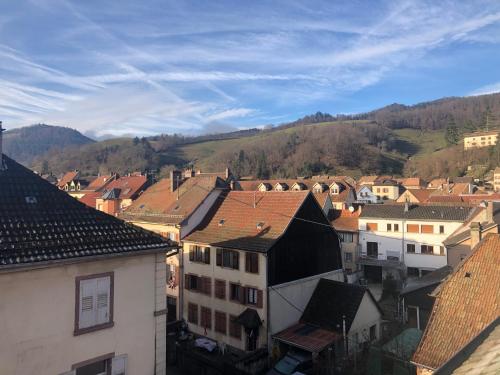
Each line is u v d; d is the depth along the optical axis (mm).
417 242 47625
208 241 28781
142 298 13836
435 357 15117
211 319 28047
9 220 12250
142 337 13781
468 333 15359
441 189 89250
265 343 24484
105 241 13219
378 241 50156
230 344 26578
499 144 123438
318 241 29375
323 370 21906
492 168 118312
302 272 27578
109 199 58625
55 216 13336
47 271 11703
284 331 25250
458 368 7488
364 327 25859
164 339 14391
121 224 14492
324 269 29641
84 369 12570
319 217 29875
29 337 11320
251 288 25797
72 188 93625
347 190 71375
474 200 60219
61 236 12594
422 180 117562
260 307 25031
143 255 13883
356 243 50812
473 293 16578
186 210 32312
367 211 52312
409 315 28875
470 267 17609
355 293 26156
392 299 38250
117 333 13125
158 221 32812
